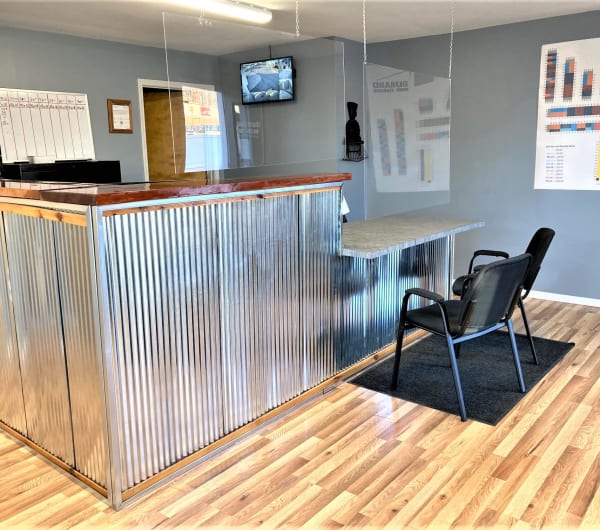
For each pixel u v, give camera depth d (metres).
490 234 4.91
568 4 3.86
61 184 2.25
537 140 4.52
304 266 2.70
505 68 4.57
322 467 2.25
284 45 3.66
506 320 2.86
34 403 2.33
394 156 4.71
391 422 2.62
